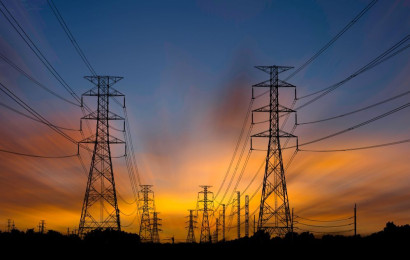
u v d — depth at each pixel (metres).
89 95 74.31
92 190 73.12
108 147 74.06
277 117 67.62
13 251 67.12
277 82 67.81
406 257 64.88
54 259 61.09
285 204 66.56
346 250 76.06
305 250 73.94
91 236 76.56
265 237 74.94
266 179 66.94
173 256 80.06
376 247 77.50
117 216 74.81
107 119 74.38
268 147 67.19
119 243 75.94
